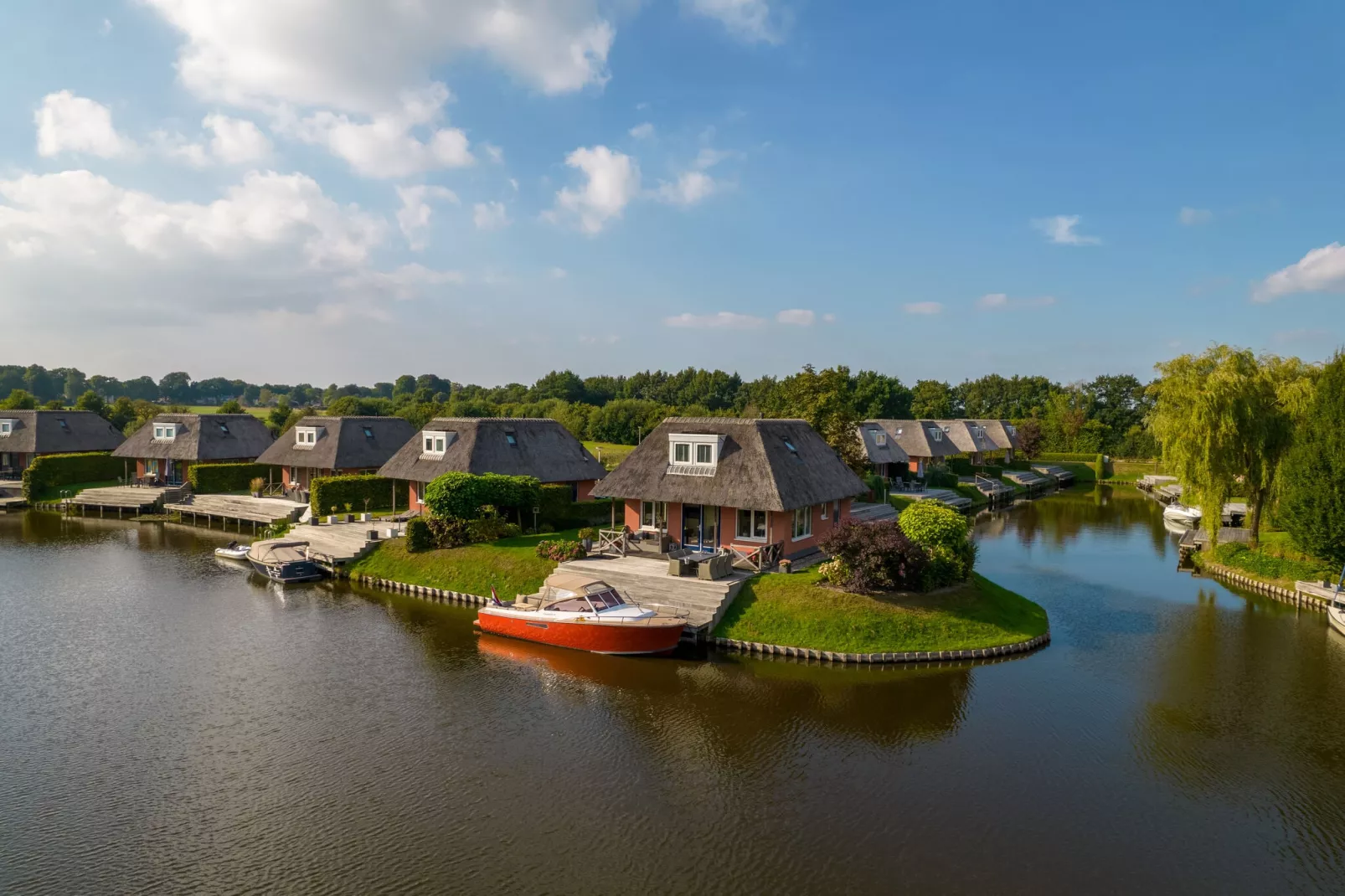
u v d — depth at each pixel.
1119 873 14.18
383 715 21.19
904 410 124.56
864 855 14.65
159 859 14.50
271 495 59.06
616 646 26.02
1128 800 16.78
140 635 28.72
